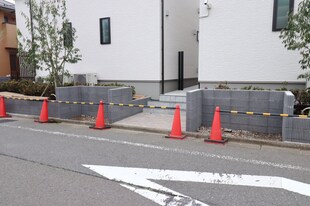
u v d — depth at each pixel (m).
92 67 10.91
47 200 3.04
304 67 6.07
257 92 5.92
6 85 11.10
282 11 7.38
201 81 8.65
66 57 9.08
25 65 9.91
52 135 6.12
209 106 6.47
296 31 5.59
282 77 7.59
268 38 7.64
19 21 12.88
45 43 8.66
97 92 8.18
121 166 4.08
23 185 3.44
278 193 3.19
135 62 9.96
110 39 10.34
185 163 4.19
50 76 9.40
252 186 3.38
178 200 3.03
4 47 16.17
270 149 4.98
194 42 12.77
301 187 3.35
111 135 6.10
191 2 12.21
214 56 8.39
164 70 9.79
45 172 3.87
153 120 7.49
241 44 7.99
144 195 3.15
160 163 4.20
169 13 9.98
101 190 3.28
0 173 3.85
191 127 6.03
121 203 2.96
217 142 5.35
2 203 2.97
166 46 9.88
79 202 2.98
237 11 7.92
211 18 8.29
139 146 5.16
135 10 9.70
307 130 5.00
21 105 8.85
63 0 9.12
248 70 7.99
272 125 5.88
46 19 8.92
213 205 2.92
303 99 6.47
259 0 7.61
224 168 3.98
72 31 9.26
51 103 8.14
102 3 10.32
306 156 4.55
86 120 7.82
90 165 4.13
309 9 5.30
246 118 6.11
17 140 5.68
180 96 9.06
